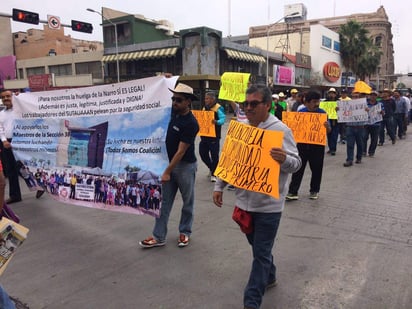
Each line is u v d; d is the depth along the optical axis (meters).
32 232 4.77
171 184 4.18
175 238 4.49
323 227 4.79
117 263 3.86
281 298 3.15
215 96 7.29
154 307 3.05
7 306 2.47
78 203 5.05
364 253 4.00
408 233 4.56
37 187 5.59
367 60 46.91
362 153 10.12
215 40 29.97
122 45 35.22
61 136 5.16
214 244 4.29
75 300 3.18
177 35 39.38
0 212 2.45
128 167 4.46
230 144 3.02
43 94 5.30
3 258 2.46
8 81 42.19
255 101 2.76
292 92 12.71
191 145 4.09
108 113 4.65
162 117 4.21
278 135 2.64
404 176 7.73
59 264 3.85
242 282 3.42
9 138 5.82
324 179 7.57
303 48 46.09
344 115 8.91
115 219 5.23
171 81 4.18
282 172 2.81
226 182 3.05
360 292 3.23
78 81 35.72
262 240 2.81
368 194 6.37
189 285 3.39
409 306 3.00
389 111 12.69
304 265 3.74
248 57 32.41
